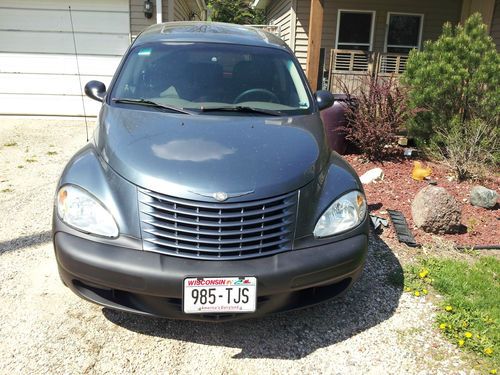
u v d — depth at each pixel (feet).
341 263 8.94
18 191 17.67
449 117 21.59
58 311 10.07
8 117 33.14
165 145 9.34
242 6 102.58
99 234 8.55
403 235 14.38
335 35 42.37
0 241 13.28
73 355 8.77
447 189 18.86
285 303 8.96
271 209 8.63
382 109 21.83
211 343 9.33
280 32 46.93
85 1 31.89
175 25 14.96
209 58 12.75
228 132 9.98
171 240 8.41
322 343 9.48
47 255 12.52
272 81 12.61
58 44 32.50
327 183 9.70
